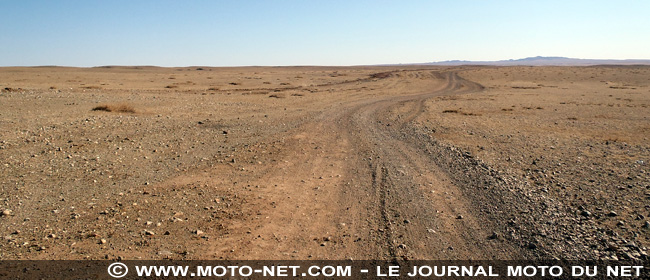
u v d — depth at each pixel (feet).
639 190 26.17
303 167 35.37
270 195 27.07
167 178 30.50
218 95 109.29
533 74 264.93
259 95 115.34
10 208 22.95
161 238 19.61
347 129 58.39
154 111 66.95
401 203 25.35
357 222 22.26
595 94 135.44
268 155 39.86
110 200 25.00
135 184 28.63
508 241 19.42
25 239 19.06
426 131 55.52
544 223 21.08
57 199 24.89
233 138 48.19
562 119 69.62
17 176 29.14
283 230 21.09
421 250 18.74
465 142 46.52
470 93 148.77
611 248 17.98
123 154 37.50
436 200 25.84
